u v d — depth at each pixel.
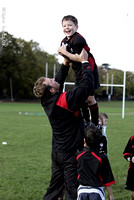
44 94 3.28
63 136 3.38
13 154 8.88
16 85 61.47
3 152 9.14
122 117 23.94
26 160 8.11
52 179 3.62
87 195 3.23
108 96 77.38
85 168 3.32
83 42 3.25
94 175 3.29
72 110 3.23
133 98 92.06
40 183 6.09
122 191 5.68
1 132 13.55
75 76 3.55
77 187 3.38
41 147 10.07
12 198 5.23
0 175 6.62
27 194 5.43
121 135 13.45
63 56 3.41
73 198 3.36
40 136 12.56
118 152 9.46
